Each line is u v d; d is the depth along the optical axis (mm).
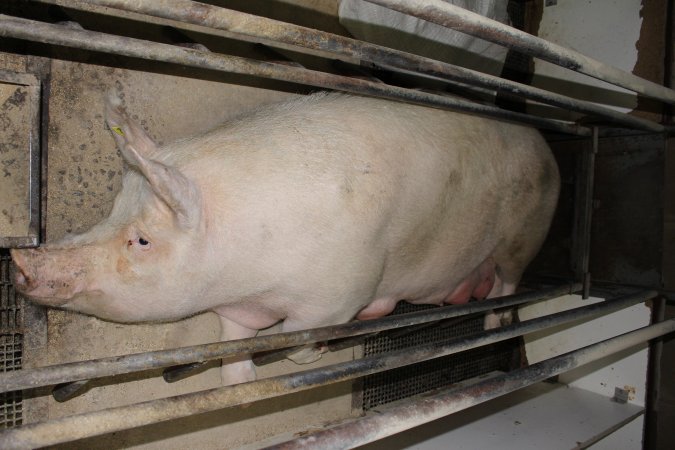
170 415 1297
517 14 3670
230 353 1519
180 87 2250
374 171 2135
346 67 2352
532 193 2867
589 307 2428
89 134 2035
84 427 1169
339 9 2678
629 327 3285
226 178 1955
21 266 1739
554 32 3611
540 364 1939
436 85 2619
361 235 2102
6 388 1152
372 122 2238
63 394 1916
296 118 2164
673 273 3012
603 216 3221
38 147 1815
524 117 2402
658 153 2998
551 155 3006
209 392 1377
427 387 3377
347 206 2049
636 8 3273
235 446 2545
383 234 2221
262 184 1971
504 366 3822
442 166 2391
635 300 2701
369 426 1455
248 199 1955
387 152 2201
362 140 2164
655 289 2969
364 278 2191
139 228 1862
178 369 2146
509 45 1605
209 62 1401
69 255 1815
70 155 1997
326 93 2385
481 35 1514
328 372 1594
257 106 2477
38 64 1909
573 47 3520
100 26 2014
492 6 2939
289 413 2727
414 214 2314
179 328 2355
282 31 1337
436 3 1361
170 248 1892
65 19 1791
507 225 2855
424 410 1582
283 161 2014
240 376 2373
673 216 2984
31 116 1794
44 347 2000
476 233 2707
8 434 1078
